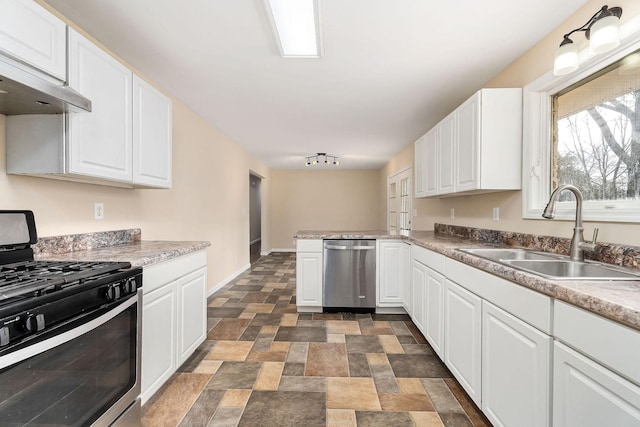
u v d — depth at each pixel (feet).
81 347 3.63
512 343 4.15
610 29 4.17
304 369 6.85
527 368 3.84
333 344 8.14
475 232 8.70
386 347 7.97
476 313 5.14
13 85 3.75
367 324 9.59
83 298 3.61
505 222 7.48
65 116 4.80
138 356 4.73
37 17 4.20
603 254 4.85
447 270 6.43
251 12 5.59
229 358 7.34
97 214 6.82
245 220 17.93
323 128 13.15
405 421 5.17
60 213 5.88
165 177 7.53
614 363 2.70
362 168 25.03
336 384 6.26
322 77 8.23
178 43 6.61
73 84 4.79
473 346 5.23
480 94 6.86
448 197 10.89
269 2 5.25
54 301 3.22
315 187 25.89
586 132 5.62
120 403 4.31
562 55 4.90
